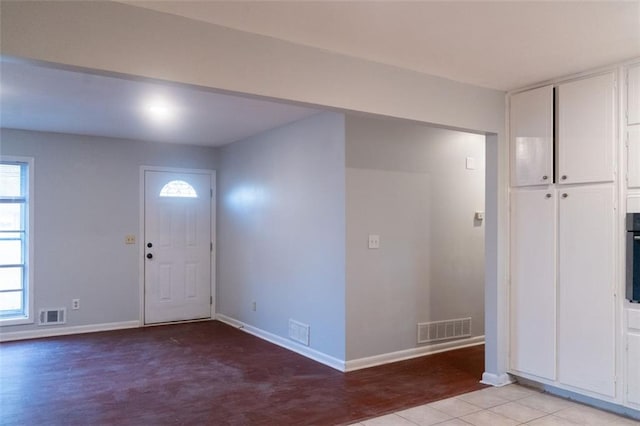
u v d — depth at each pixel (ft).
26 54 6.58
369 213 14.14
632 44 9.28
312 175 15.07
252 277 18.60
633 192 10.12
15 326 17.51
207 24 8.05
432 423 10.01
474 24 8.29
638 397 9.96
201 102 13.38
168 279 20.45
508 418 10.25
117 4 7.26
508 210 12.46
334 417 10.37
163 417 10.45
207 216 21.43
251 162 18.83
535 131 11.85
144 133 18.25
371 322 14.15
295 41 8.96
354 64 9.79
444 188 15.98
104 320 19.11
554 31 8.59
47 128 17.35
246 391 12.03
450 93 11.39
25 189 17.84
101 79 11.17
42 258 18.01
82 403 11.28
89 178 18.86
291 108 13.96
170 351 15.90
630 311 10.11
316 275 14.83
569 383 11.14
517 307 12.24
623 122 10.28
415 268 15.19
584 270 10.88
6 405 11.16
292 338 16.03
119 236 19.45
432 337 15.56
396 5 7.54
